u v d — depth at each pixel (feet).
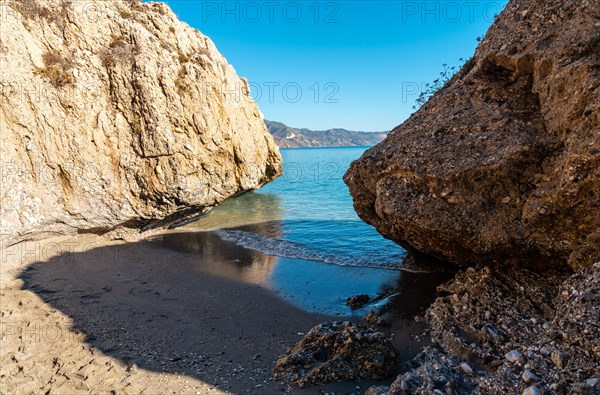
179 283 46.50
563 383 18.47
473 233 31.42
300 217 88.99
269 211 97.76
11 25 56.95
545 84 31.42
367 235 70.59
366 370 25.02
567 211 27.30
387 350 26.18
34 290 42.57
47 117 58.85
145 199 69.05
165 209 71.46
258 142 92.68
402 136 38.81
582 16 30.81
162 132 67.31
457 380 21.95
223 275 49.85
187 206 74.90
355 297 39.65
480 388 20.94
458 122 35.09
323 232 73.82
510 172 30.09
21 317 35.27
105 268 52.01
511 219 30.17
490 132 32.63
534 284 30.45
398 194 35.45
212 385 24.85
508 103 33.63
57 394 23.95
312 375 24.71
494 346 26.35
